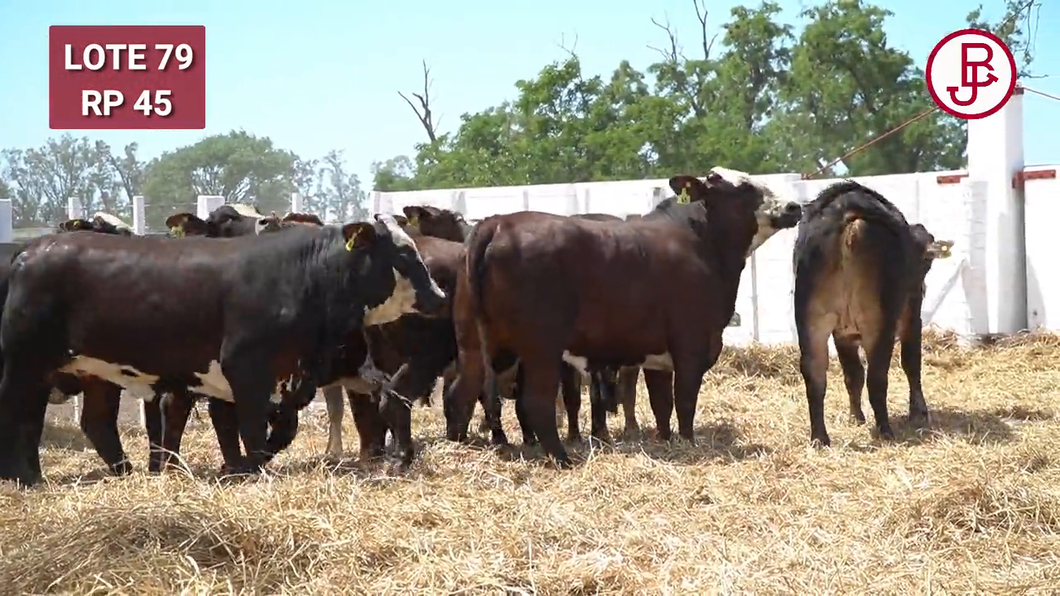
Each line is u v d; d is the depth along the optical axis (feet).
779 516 24.32
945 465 27.71
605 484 26.91
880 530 23.17
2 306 30.63
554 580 19.90
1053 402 39.75
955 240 58.90
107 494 25.64
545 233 30.19
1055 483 26.12
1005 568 20.89
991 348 53.93
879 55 113.50
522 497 25.48
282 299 28.96
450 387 31.78
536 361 30.12
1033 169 58.65
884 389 33.01
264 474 26.23
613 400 34.58
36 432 29.66
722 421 36.76
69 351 29.22
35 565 20.07
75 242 29.32
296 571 20.34
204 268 29.01
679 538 22.68
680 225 32.99
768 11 129.18
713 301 32.58
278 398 29.78
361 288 29.17
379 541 21.57
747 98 127.75
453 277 32.37
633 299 31.22
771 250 58.85
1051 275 58.08
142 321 28.84
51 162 194.18
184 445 36.42
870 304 32.50
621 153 104.17
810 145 114.93
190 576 19.66
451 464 28.96
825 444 31.91
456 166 113.39
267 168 194.49
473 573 19.98
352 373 30.48
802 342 32.50
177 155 192.54
